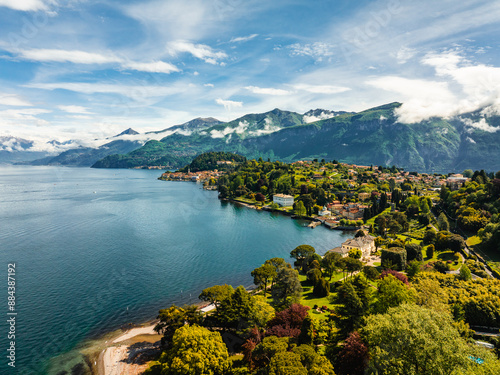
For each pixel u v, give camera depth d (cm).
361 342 5319
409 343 4253
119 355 6938
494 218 14488
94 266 12500
